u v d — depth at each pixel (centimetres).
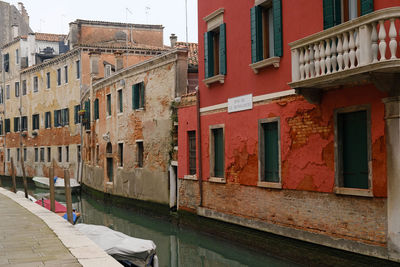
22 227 800
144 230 1512
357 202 822
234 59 1196
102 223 1672
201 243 1301
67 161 3203
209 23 1317
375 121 785
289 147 995
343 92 852
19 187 3447
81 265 528
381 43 682
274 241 1038
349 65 805
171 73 1625
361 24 705
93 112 2569
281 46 1010
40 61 4009
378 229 779
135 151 1934
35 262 547
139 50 2888
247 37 1139
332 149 878
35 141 3681
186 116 1465
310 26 927
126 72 2017
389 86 734
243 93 1159
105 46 2919
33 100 3706
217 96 1283
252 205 1121
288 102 998
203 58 1360
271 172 1073
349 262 835
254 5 1104
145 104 1831
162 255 1177
